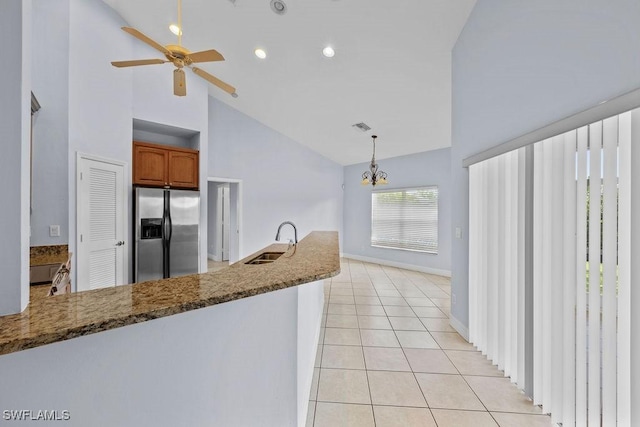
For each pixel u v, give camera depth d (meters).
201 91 4.89
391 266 6.73
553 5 1.73
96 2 3.39
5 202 0.78
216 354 1.12
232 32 3.70
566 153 1.63
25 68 0.82
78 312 0.82
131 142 3.96
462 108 2.90
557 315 1.71
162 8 3.55
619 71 1.34
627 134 1.30
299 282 1.23
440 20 2.85
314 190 7.33
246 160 6.17
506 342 2.23
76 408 0.80
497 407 1.92
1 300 0.78
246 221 6.18
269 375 1.37
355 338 2.94
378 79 3.91
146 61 2.53
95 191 3.40
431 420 1.80
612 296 1.38
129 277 3.93
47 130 2.94
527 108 1.96
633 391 1.28
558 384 1.71
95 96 3.39
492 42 2.37
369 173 7.16
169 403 0.98
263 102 5.41
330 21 3.15
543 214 1.81
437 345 2.78
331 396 2.03
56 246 2.98
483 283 2.56
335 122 5.48
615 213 1.36
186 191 4.51
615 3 1.35
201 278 1.22
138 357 0.91
